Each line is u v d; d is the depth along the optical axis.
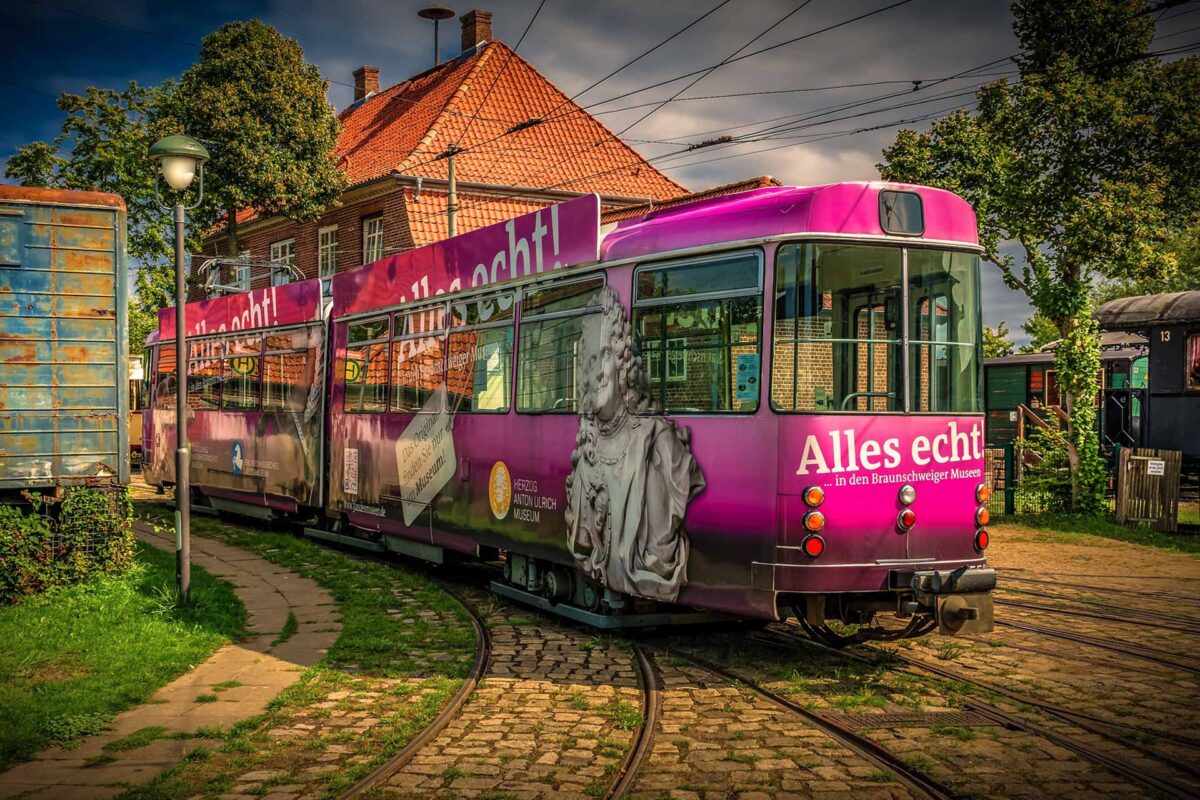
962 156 17.42
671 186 28.86
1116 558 13.28
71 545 10.11
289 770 5.41
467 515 10.71
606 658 8.00
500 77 29.42
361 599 10.31
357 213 28.67
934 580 7.04
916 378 7.44
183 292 9.66
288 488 15.32
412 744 5.82
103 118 26.98
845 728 6.10
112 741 5.88
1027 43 17.22
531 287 9.68
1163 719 6.26
